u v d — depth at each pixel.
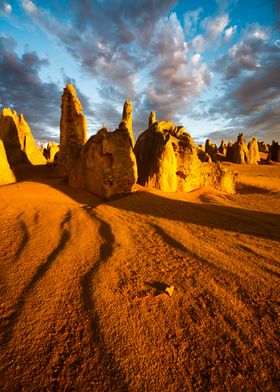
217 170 16.95
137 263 4.45
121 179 10.86
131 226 6.60
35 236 5.50
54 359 2.42
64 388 2.14
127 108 24.52
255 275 4.05
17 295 3.38
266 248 5.23
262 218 8.13
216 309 3.18
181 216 7.89
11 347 2.54
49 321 2.91
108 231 6.06
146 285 3.73
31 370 2.30
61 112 17.98
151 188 12.66
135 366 2.35
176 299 3.39
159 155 13.27
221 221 7.48
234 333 2.77
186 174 14.48
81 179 12.20
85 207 8.74
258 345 2.62
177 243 5.43
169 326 2.88
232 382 2.21
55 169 18.39
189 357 2.46
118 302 3.29
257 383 2.21
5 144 23.80
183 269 4.25
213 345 2.61
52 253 4.70
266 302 3.35
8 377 2.23
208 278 3.96
